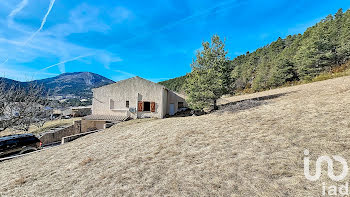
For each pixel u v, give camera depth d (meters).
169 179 5.07
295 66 38.31
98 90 24.06
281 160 4.82
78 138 14.84
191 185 4.55
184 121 13.26
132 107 22.95
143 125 14.90
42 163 8.71
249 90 48.59
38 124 19.83
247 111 12.04
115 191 4.92
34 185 6.21
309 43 32.91
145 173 5.71
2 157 11.48
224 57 14.20
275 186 3.84
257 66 67.50
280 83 38.94
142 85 23.17
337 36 32.66
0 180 7.21
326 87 14.26
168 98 27.69
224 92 13.93
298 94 14.44
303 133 6.20
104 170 6.51
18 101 16.73
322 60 29.56
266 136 6.71
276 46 77.25
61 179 6.37
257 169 4.64
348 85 12.27
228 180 4.44
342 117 6.71
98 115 23.17
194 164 5.71
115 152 8.47
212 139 7.70
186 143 7.82
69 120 32.09
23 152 12.55
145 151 7.82
